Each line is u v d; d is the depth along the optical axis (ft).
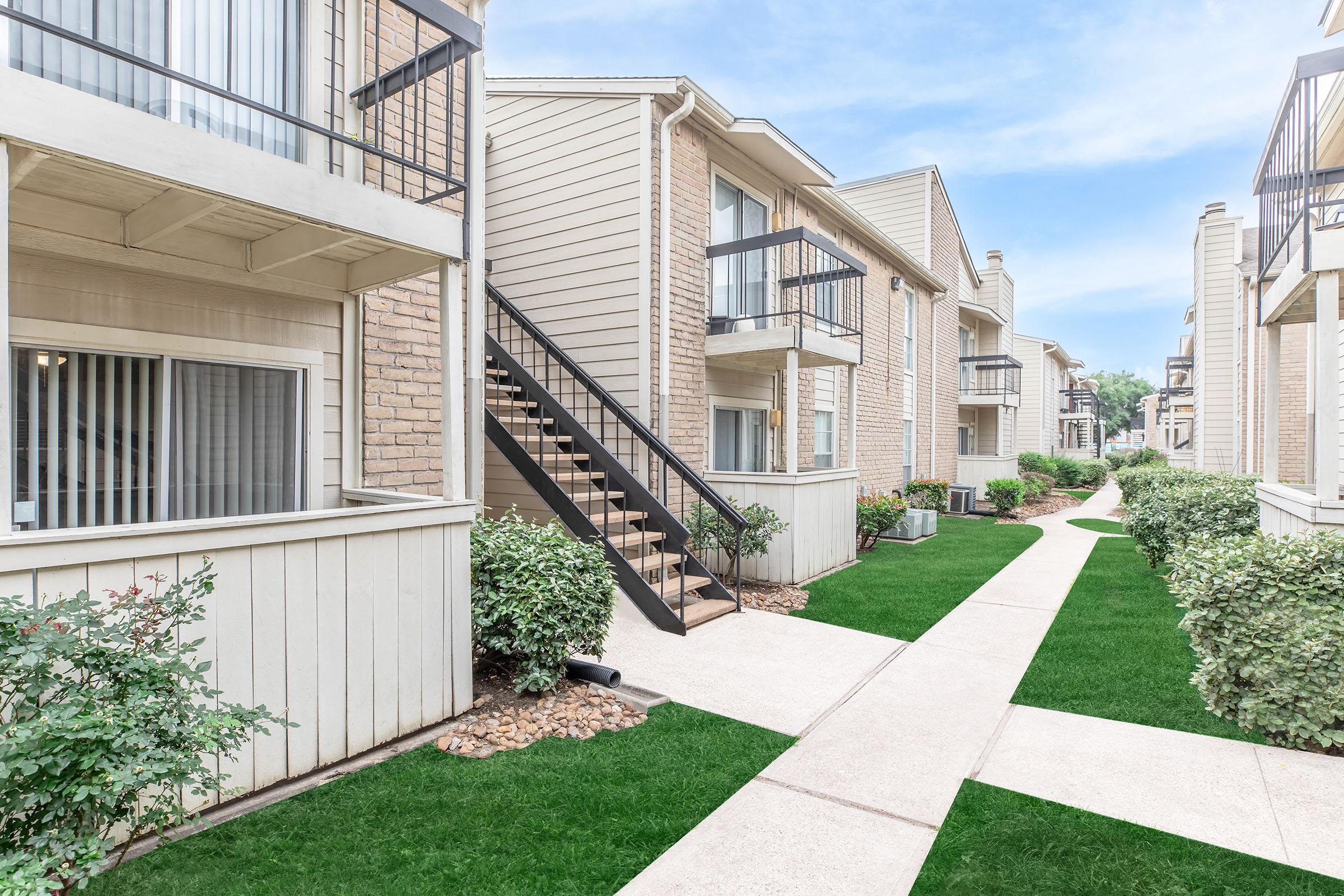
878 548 34.22
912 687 14.66
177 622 7.79
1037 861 8.47
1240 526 22.62
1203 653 12.94
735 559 24.47
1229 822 9.36
